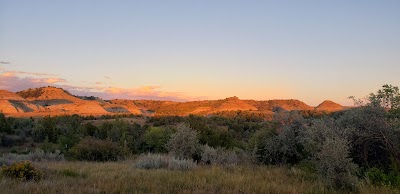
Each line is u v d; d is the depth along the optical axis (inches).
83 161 863.1
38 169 475.5
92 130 2655.0
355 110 487.8
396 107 480.1
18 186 366.6
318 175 429.1
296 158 618.2
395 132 448.5
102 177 442.3
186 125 796.0
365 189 356.8
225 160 673.0
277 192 358.6
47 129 2696.9
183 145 740.7
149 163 611.5
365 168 452.4
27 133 2913.4
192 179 440.5
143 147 1768.0
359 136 457.7
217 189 370.3
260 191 361.1
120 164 716.0
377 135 448.8
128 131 2287.2
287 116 638.5
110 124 2571.4
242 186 387.9
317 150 458.3
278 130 636.1
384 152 458.0
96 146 936.9
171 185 390.9
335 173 396.5
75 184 384.8
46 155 954.7
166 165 620.1
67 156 962.1
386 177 393.4
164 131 1734.7
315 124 483.5
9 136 2593.5
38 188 348.2
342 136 453.4
